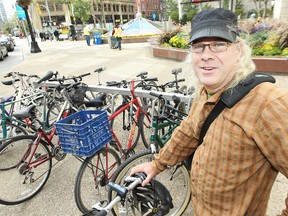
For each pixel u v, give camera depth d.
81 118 2.40
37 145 2.51
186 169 2.05
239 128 0.90
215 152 1.00
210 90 1.05
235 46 0.97
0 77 9.01
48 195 2.60
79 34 31.28
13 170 2.68
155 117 2.19
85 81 7.41
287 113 0.81
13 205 2.48
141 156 2.00
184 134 1.37
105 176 2.32
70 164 3.12
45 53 15.69
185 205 2.14
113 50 14.30
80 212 2.35
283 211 0.96
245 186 1.01
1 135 3.15
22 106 4.04
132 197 1.48
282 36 6.79
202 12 0.97
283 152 0.83
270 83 0.90
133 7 88.62
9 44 21.91
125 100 3.23
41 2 59.31
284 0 10.64
